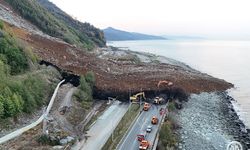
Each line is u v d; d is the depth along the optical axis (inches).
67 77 3144.7
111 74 4047.7
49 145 1807.3
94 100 3021.7
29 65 2807.6
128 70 4564.5
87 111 2605.8
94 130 2258.9
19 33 4539.9
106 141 2044.8
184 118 2854.3
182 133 2479.1
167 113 2723.9
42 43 4505.4
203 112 3164.4
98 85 3201.3
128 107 2842.0
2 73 2241.6
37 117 2162.9
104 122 2433.6
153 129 2361.0
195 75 4746.6
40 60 3272.6
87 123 2396.7
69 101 2571.4
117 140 2108.8
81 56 4670.3
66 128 2103.8
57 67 3280.0
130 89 3240.7
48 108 2324.1
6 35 2871.6
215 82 4493.1
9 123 1935.3
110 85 3314.5
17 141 1781.5
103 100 3043.8
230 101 3853.3
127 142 2100.1
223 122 2974.9
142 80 3841.0
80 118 2413.9
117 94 3088.1
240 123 3016.7
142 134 2185.0
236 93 4306.1
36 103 2327.8
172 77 4256.9
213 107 3415.4
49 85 2731.3
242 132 2748.5
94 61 4581.7
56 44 4717.0
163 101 3112.7
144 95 3228.3
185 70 5241.1
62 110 2379.4
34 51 3821.4
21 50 2878.9
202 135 2532.0
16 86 2207.2
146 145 1987.0
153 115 2694.4
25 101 2198.6
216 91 4207.7
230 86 4623.5
